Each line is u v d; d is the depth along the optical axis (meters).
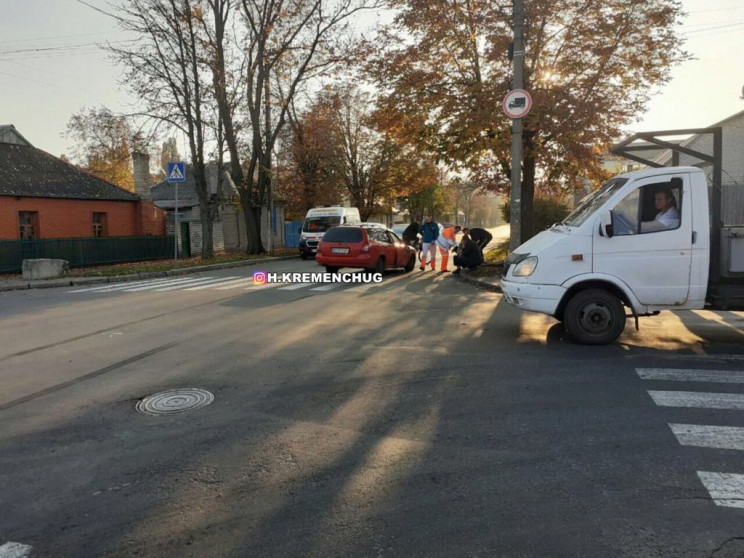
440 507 3.05
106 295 12.33
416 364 6.05
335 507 3.07
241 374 5.73
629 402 4.68
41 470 3.59
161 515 3.02
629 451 3.72
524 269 6.93
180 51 20.22
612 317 6.69
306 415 4.52
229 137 24.19
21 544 2.76
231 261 21.02
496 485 3.29
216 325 8.44
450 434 4.08
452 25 14.20
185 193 32.53
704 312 9.04
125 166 46.06
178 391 5.19
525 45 13.65
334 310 9.81
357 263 15.44
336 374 5.69
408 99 15.20
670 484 3.26
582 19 14.03
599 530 2.79
